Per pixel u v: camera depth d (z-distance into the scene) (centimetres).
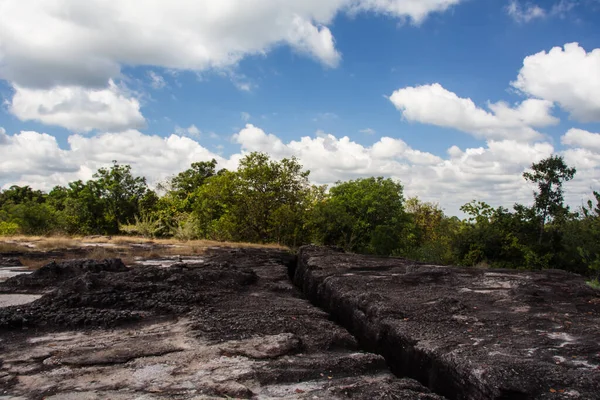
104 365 515
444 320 707
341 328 707
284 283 1164
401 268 1316
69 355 544
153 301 806
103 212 4122
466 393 482
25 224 2567
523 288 946
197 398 416
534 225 1742
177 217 3344
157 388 446
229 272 1079
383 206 2512
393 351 661
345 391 446
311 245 1878
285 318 740
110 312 722
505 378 458
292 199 2628
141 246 2009
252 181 2644
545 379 460
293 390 453
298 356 566
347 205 2609
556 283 1033
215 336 632
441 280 1083
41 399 420
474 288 982
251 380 473
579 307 793
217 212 3141
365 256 1648
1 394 433
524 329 653
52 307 741
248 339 623
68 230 3100
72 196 4175
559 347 566
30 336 629
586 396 427
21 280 975
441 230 2145
